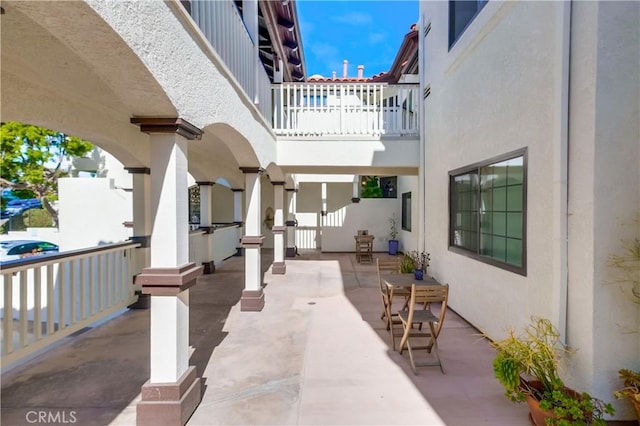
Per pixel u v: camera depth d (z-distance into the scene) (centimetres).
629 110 279
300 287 789
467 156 531
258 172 618
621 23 276
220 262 1123
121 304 562
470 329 507
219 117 393
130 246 576
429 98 741
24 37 242
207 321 549
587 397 258
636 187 279
